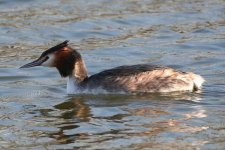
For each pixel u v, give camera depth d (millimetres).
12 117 15688
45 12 24891
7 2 25922
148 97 17047
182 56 20781
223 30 23109
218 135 14141
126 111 15930
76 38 22656
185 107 16109
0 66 20047
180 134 14227
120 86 17312
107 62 20344
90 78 17688
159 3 25906
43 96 17469
